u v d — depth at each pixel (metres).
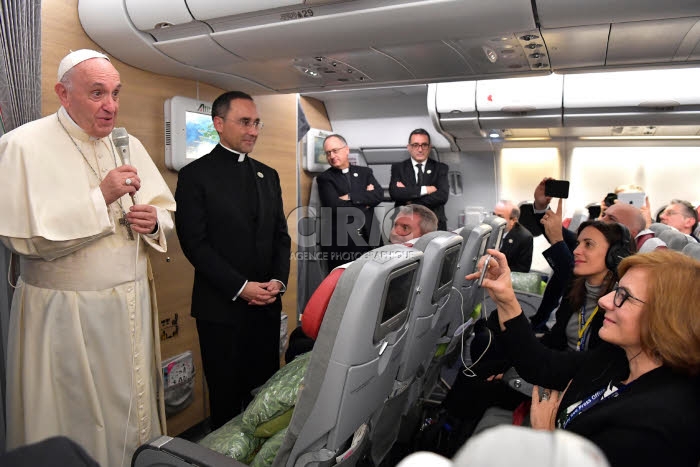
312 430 1.26
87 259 1.71
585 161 4.64
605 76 3.77
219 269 2.22
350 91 4.59
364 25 1.93
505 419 1.90
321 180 4.29
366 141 5.13
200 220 2.26
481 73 2.56
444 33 1.95
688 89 3.58
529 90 3.95
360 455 1.59
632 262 1.11
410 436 2.36
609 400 1.10
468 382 2.12
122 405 1.79
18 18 1.83
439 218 4.57
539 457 0.25
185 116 2.62
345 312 1.18
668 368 1.04
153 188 1.97
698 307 0.97
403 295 1.40
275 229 2.60
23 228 1.59
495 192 4.99
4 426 1.98
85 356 1.71
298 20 1.96
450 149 4.95
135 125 2.47
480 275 1.52
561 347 2.08
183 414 2.82
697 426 0.93
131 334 1.80
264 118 3.30
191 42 2.16
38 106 1.94
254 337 2.54
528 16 1.77
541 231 3.95
